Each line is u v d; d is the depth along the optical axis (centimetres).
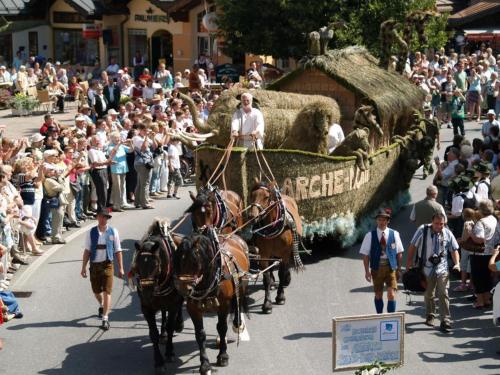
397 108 2403
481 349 1486
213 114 1977
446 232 1570
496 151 2342
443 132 3681
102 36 4975
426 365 1413
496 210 1736
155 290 1338
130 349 1488
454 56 4334
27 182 1989
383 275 1542
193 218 1519
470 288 1802
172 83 3900
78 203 2330
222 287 1353
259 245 1686
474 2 5481
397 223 2373
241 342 1507
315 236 2041
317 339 1522
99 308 1639
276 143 2022
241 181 1861
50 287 1806
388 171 2341
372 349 1215
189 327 1602
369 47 3656
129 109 2928
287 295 1772
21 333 1554
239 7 3800
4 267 1767
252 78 3566
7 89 4022
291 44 3838
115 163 2417
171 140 2686
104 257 1572
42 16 5141
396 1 3641
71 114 3794
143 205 2538
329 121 2002
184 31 4791
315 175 1934
